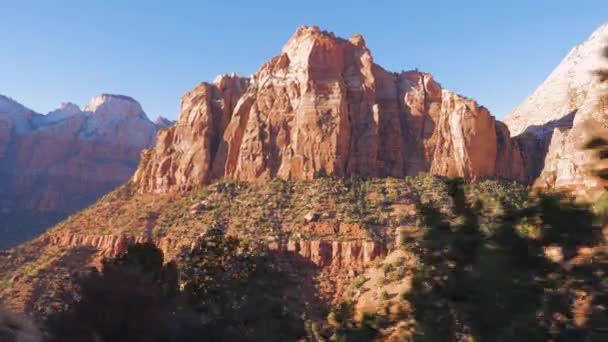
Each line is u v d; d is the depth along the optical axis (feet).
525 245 39.04
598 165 36.29
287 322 90.68
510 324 37.19
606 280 34.53
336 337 58.29
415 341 45.03
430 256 45.93
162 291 71.15
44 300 102.53
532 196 42.11
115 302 52.85
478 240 43.34
